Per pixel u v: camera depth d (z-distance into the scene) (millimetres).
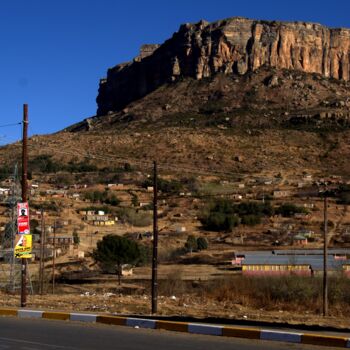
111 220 95188
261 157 132000
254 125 157625
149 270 63312
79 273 58688
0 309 18969
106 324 16344
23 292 21156
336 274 31281
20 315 18359
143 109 191375
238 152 134625
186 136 144250
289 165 127500
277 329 15312
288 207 94125
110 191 114250
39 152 136375
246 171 123438
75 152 136375
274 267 53219
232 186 111875
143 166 127812
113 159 132375
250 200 100938
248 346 13047
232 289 28953
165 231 87875
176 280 36969
